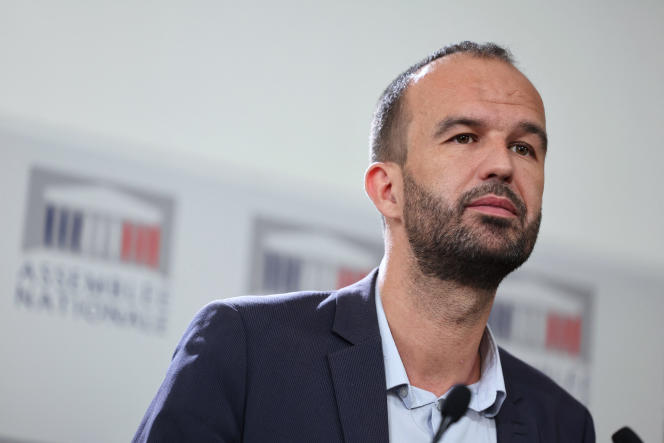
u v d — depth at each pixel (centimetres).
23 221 781
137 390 804
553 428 497
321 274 912
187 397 431
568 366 1023
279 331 463
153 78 870
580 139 1093
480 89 484
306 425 437
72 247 795
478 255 448
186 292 841
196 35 903
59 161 805
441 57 517
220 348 447
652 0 1162
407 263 478
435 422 458
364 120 972
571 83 1102
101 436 783
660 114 1145
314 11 971
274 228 896
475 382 496
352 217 936
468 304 468
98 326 795
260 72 927
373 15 1003
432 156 472
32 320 769
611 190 1095
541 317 1014
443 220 458
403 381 461
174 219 848
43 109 813
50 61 828
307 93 948
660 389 1068
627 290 1075
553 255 1038
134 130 849
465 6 1058
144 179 839
